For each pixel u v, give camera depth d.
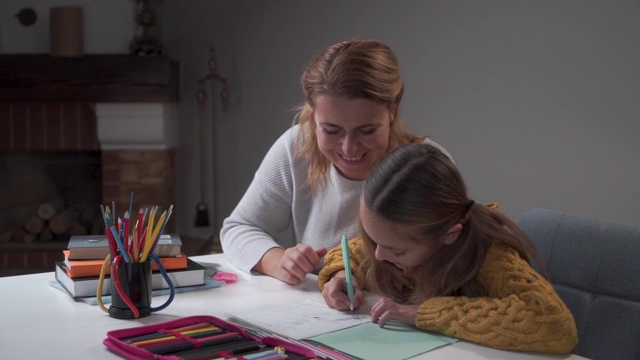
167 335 1.10
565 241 1.37
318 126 1.44
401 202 1.13
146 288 1.25
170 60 3.87
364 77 1.34
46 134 3.98
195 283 1.44
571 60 2.71
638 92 2.54
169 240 1.45
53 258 4.02
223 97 3.98
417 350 1.06
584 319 1.30
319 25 3.56
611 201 2.65
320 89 1.38
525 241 1.23
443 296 1.20
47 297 1.37
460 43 3.04
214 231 4.15
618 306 1.27
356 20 3.41
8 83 3.79
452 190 1.16
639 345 1.22
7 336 1.12
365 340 1.11
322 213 1.66
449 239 1.17
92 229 4.16
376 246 1.31
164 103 3.87
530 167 2.87
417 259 1.19
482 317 1.10
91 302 1.31
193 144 4.20
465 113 3.05
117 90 3.81
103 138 3.92
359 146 1.40
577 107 2.71
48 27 4.06
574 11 2.69
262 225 1.73
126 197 3.97
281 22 3.73
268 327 1.17
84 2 4.05
